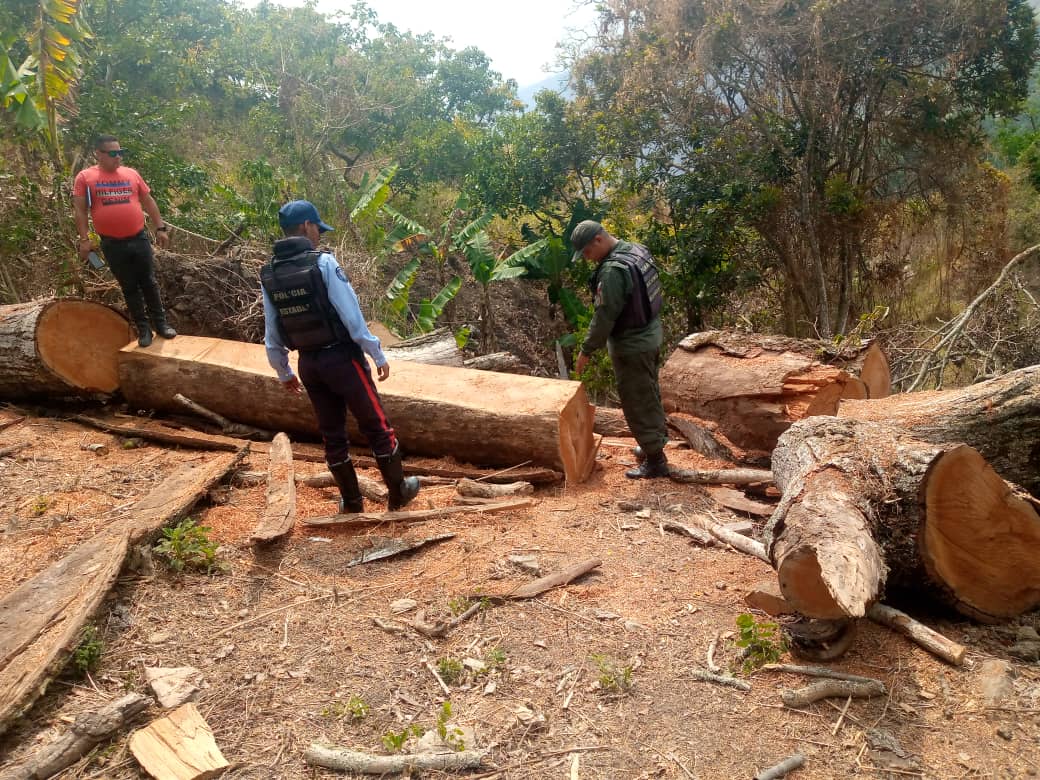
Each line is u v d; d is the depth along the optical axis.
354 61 20.61
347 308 3.81
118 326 6.28
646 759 2.40
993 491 3.12
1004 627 3.17
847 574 2.55
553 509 4.49
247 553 3.84
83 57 10.90
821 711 2.62
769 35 13.12
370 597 3.41
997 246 14.91
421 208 18.45
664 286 14.55
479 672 2.85
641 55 14.73
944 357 11.23
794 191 14.23
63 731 2.49
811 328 15.00
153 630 3.10
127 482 4.66
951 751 2.42
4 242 9.15
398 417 5.19
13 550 3.67
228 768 2.34
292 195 13.70
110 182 5.73
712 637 3.09
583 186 16.66
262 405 5.63
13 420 5.77
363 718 2.60
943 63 13.66
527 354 16.48
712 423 5.79
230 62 20.00
